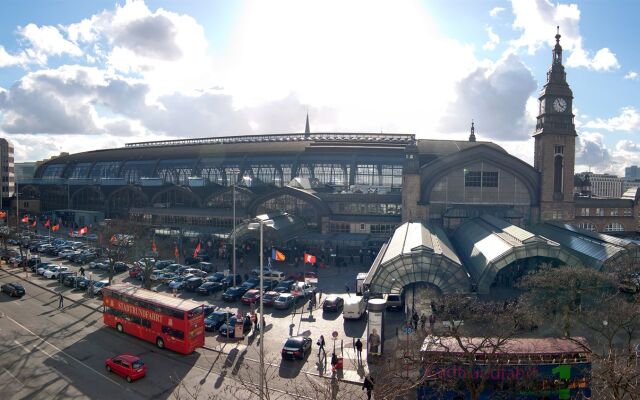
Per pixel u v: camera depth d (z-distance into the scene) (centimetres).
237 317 5362
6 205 18650
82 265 9562
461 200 10469
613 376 3039
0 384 4141
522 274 7369
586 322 4691
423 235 7262
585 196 13538
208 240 10938
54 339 5322
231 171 15225
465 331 4559
